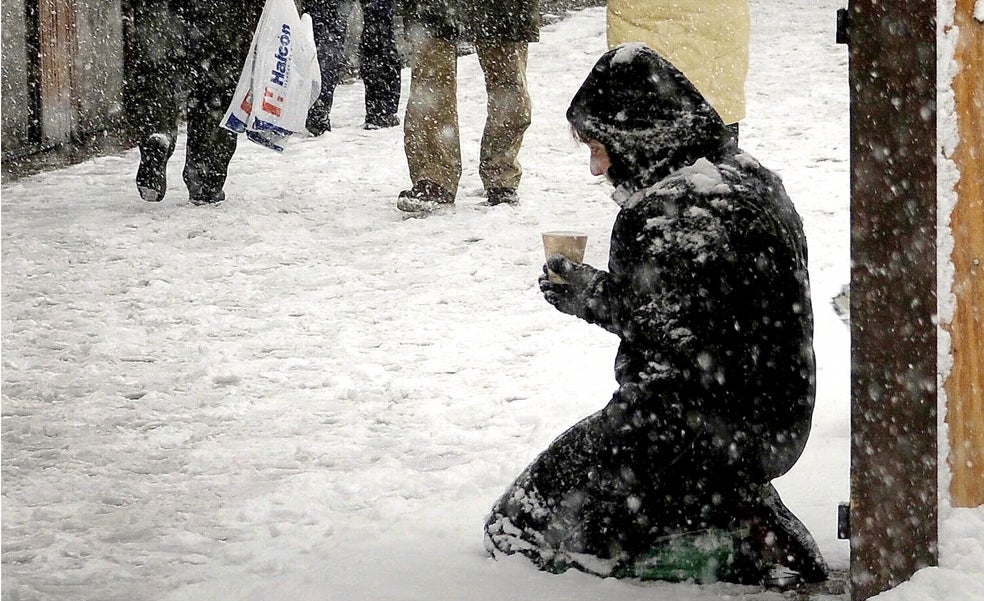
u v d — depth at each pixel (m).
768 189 8.36
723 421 8.18
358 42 37.72
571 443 8.79
